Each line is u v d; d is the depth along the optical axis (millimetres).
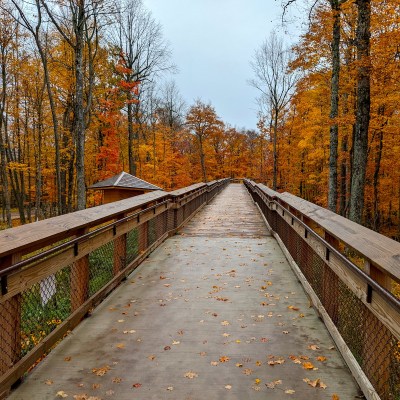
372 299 2582
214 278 5934
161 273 6219
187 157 48469
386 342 2516
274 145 28344
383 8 10883
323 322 4156
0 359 2672
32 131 25031
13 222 30578
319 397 2748
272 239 9203
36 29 15273
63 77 19547
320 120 17984
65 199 24375
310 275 5074
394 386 2586
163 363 3270
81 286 4250
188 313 4469
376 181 18453
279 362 3262
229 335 3846
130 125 25328
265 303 4805
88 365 3232
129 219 5832
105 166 25078
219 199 23938
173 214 10102
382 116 14164
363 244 2777
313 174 24906
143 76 26828
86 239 4211
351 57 13891
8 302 2779
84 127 15281
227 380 2992
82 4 13453
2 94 20500
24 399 2725
